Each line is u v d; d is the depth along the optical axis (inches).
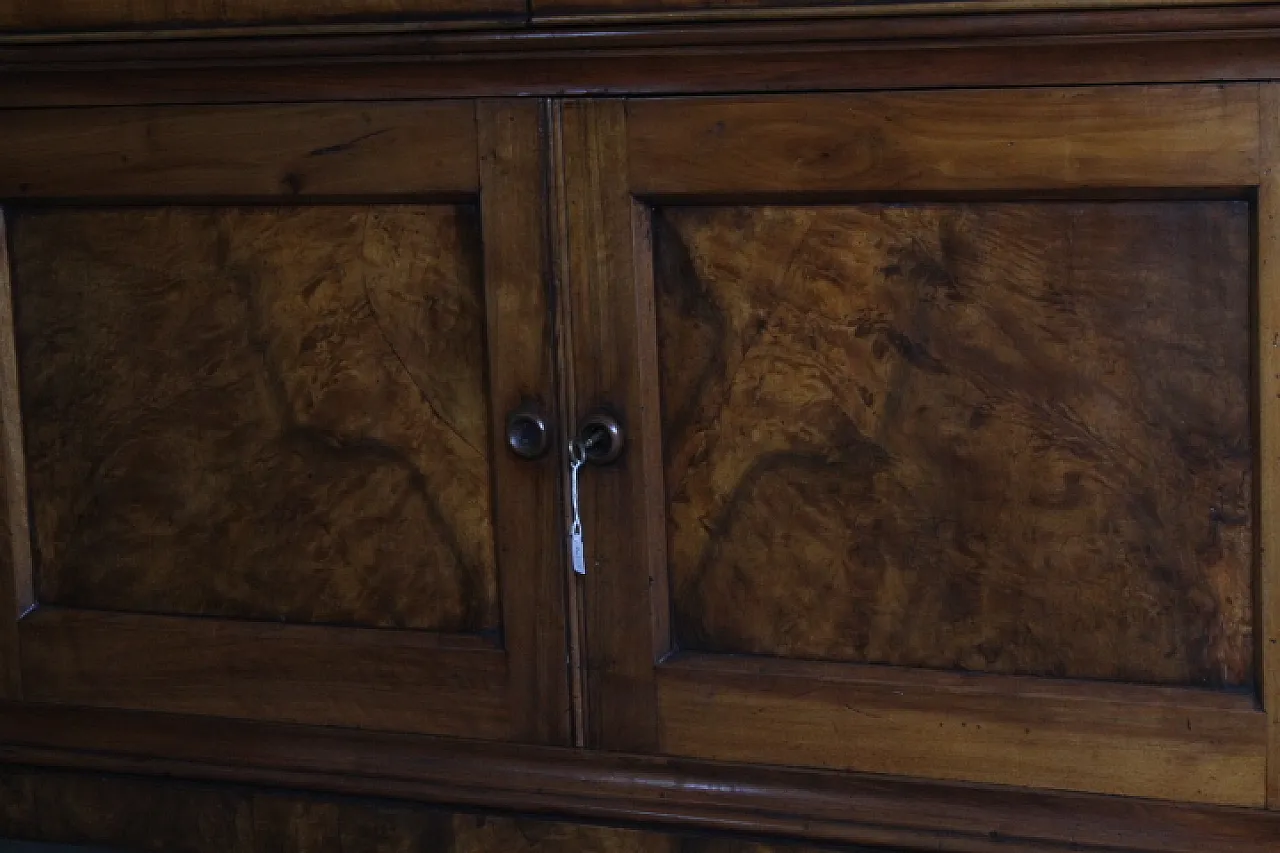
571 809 62.2
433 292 61.7
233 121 62.2
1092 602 56.0
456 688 63.2
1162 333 54.0
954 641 57.7
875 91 55.0
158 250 64.8
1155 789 55.8
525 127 58.9
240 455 65.1
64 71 63.3
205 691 66.7
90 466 67.2
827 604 58.9
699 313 58.8
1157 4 50.8
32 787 69.8
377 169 60.9
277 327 63.8
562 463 60.5
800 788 59.9
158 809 68.1
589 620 61.2
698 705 60.4
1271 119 51.5
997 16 52.5
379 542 63.9
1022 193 54.4
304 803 65.9
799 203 57.0
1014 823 57.5
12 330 67.2
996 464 56.3
